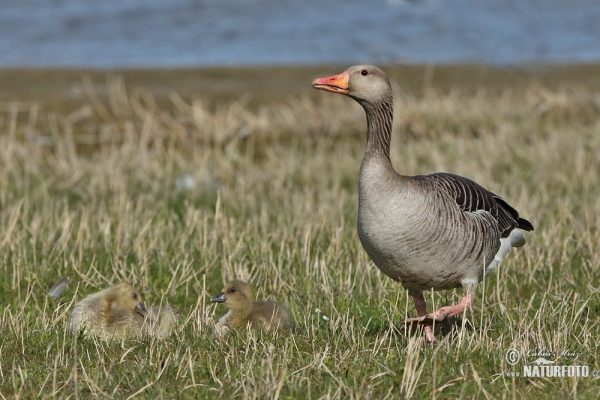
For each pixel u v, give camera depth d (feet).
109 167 62.03
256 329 33.53
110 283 39.19
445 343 31.14
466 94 95.25
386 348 31.12
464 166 62.75
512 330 32.60
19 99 91.15
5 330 32.73
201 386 27.58
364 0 163.22
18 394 26.43
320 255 43.75
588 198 54.08
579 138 69.82
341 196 55.26
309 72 107.96
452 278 32.19
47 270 40.63
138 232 46.21
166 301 38.24
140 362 29.40
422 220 30.63
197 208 53.11
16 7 152.15
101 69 109.09
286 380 27.58
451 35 134.62
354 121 81.82
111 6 156.04
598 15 154.81
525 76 106.52
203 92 96.68
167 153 70.64
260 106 90.02
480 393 27.37
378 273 40.19
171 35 133.80
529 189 57.21
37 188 56.85
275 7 157.48
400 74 105.70
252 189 59.11
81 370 28.94
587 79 104.17
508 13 155.74
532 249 43.70
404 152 69.77
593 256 42.04
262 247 43.32
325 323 34.47
